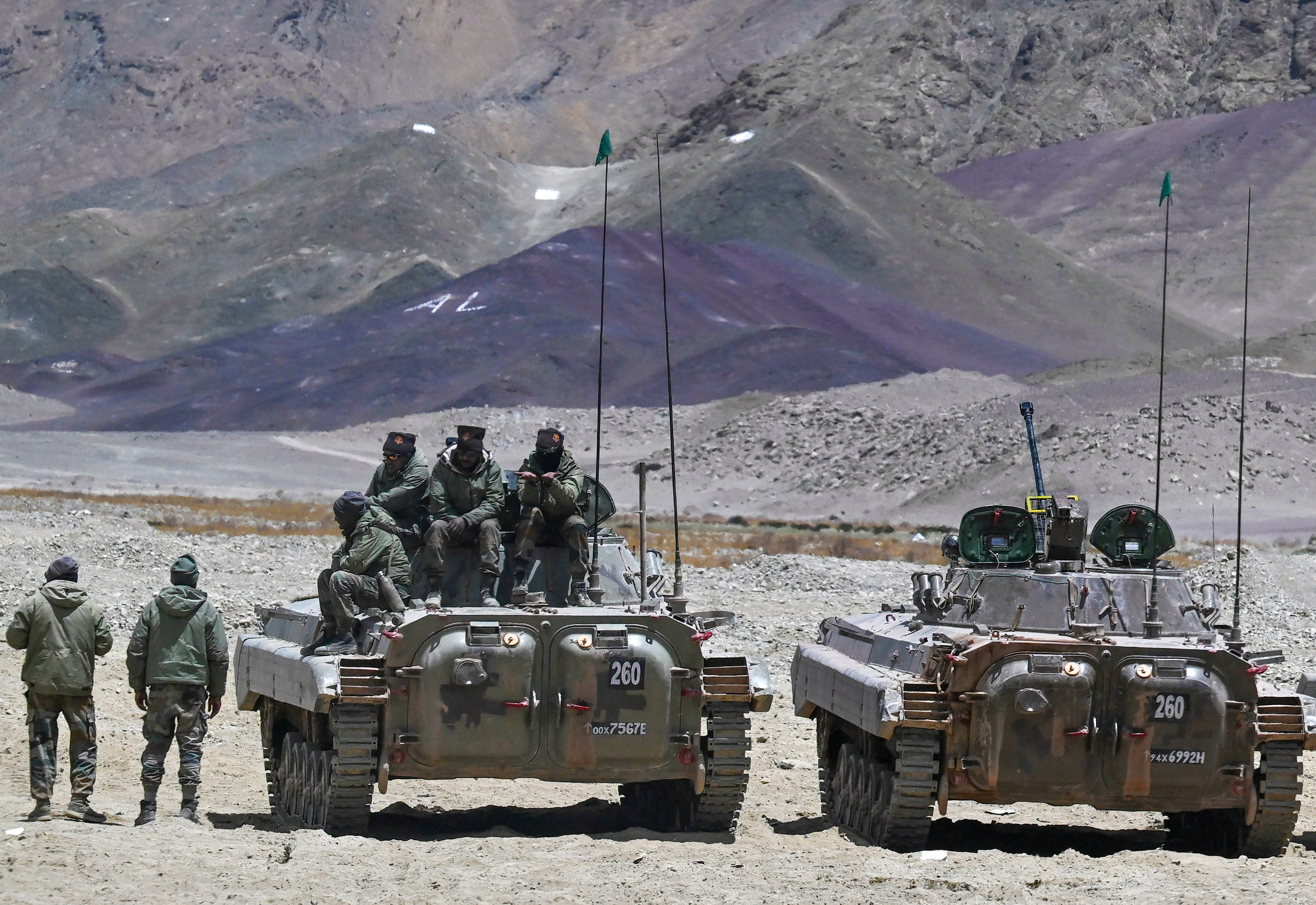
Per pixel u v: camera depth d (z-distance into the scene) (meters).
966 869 36.34
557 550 44.81
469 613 39.72
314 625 43.34
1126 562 45.94
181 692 42.00
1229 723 39.34
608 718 39.91
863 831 42.72
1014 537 45.97
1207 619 44.47
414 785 52.25
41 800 41.41
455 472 43.72
